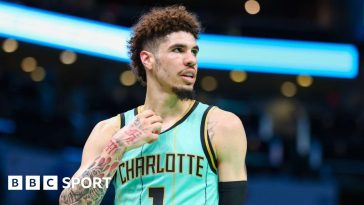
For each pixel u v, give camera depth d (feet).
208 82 79.30
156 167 11.89
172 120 12.26
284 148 59.31
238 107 78.89
